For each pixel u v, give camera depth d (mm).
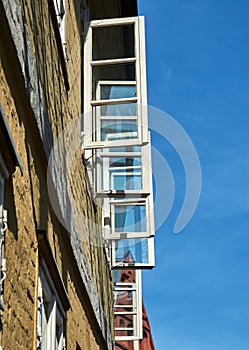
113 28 12945
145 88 11312
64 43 9578
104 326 12398
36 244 6766
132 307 16469
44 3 8266
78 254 9523
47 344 7152
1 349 5258
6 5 5953
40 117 7273
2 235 5531
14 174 6051
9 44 6070
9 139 5469
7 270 5660
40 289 6805
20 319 6012
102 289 12234
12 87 6281
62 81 9328
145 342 19844
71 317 8898
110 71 13336
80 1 12039
